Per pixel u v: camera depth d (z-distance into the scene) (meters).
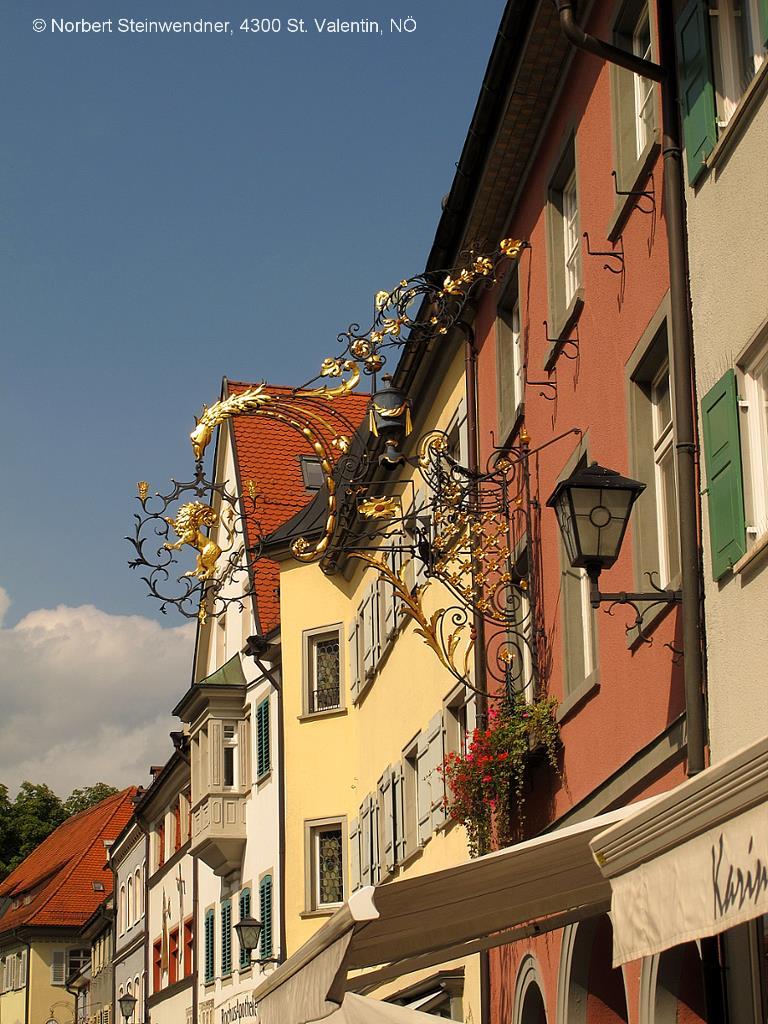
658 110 12.61
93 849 73.50
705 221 11.09
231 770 35.78
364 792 27.69
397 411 15.03
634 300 12.95
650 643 12.16
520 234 17.22
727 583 10.41
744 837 6.23
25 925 69.31
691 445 11.07
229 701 35.97
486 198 17.47
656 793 12.10
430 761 21.52
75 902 70.62
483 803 16.20
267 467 37.50
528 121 16.20
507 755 15.52
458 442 20.62
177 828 43.97
